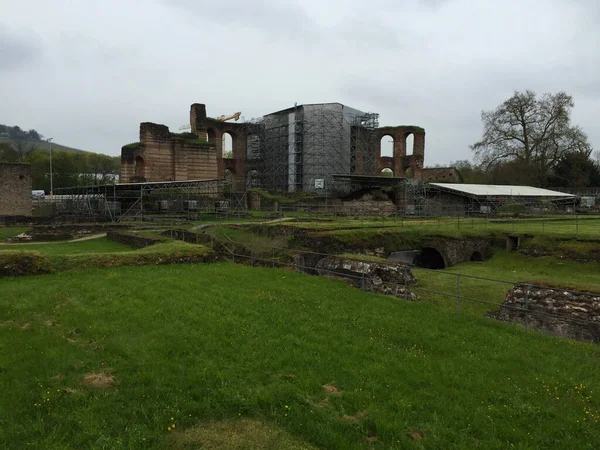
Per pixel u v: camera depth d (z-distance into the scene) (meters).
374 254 23.94
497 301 16.16
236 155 70.88
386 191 56.75
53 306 10.39
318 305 11.48
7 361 7.13
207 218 42.34
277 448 5.20
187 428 5.63
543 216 43.38
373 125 73.19
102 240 27.84
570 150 70.44
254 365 7.42
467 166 103.19
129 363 7.32
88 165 104.25
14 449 5.00
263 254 21.53
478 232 26.34
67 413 5.77
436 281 19.22
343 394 6.56
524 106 66.44
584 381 7.41
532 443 5.58
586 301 11.44
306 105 67.25
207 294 11.91
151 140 55.78
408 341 9.16
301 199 54.47
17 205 41.62
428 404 6.44
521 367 7.98
